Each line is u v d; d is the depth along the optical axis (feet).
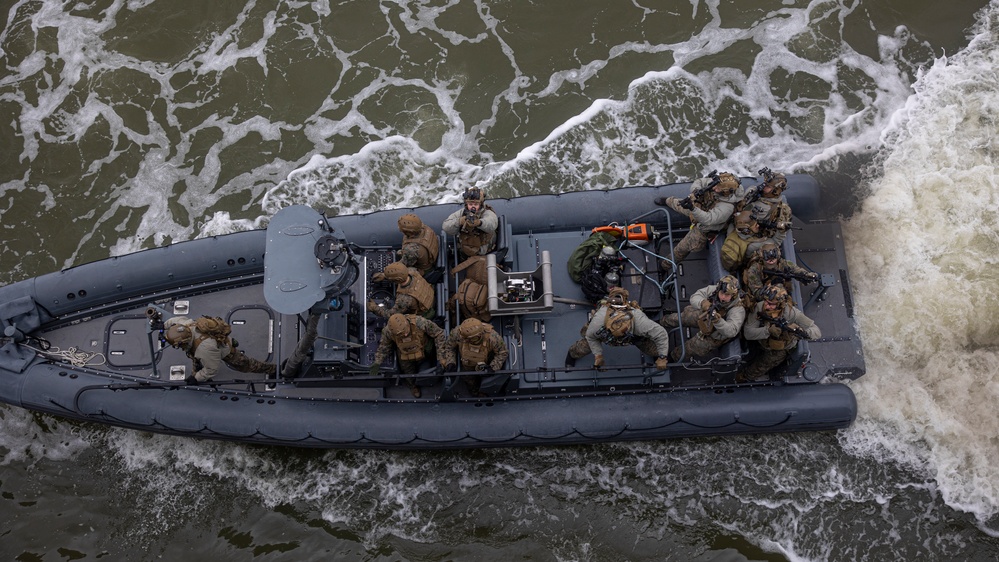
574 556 27.12
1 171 34.53
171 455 28.84
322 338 24.09
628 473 28.22
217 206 33.55
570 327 26.03
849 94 35.01
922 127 33.96
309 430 26.37
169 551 27.61
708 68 35.65
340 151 34.37
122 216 33.53
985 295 29.50
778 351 24.16
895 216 31.50
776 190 23.71
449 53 36.27
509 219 28.14
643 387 26.25
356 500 28.14
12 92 36.06
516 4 37.14
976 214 31.40
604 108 34.81
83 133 35.17
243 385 27.09
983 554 26.91
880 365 28.91
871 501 27.68
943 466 27.89
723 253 24.72
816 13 36.63
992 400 28.43
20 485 28.66
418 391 26.73
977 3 36.65
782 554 27.12
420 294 23.86
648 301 25.67
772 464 28.17
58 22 37.17
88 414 26.99
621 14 36.88
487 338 23.24
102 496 28.48
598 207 28.17
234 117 35.32
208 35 37.01
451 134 34.60
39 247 33.01
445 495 28.09
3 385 27.20
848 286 27.76
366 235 28.19
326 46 36.60
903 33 36.22
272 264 22.94
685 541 27.30
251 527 27.89
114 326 28.07
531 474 28.27
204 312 28.09
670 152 33.94
